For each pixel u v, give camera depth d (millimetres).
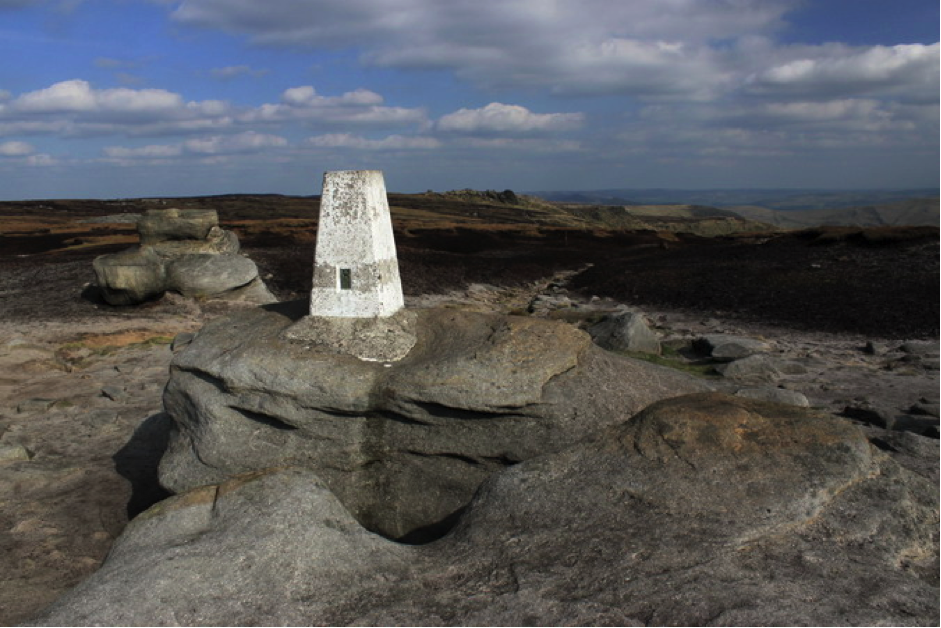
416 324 10055
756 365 17875
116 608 5355
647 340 20281
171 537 6703
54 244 44000
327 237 9438
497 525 6738
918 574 6094
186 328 22328
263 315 10602
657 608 5297
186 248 26203
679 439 7363
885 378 17859
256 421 9133
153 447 12359
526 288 39625
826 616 5199
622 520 6465
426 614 5383
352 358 9086
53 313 23625
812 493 6641
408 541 8695
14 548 8797
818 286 32000
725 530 6203
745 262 40156
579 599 5457
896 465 7281
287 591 5664
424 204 127625
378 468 8984
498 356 8758
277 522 6562
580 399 8609
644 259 48188
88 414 14133
